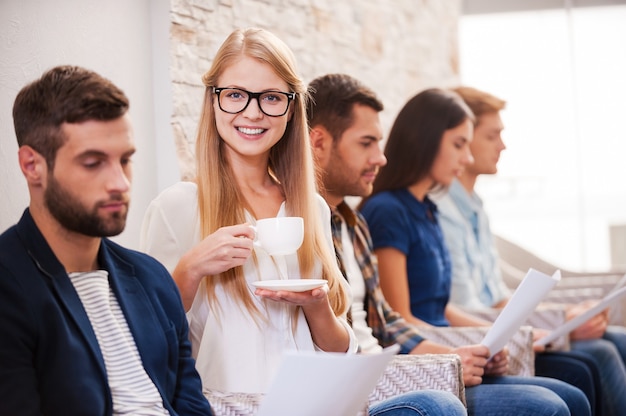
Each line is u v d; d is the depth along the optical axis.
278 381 1.68
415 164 3.48
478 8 7.08
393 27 4.96
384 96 4.80
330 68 4.16
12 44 2.44
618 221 6.98
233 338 2.23
